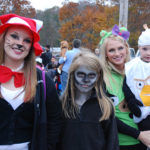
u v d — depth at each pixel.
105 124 1.87
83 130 1.80
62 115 1.90
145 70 2.15
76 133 1.81
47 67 7.74
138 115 2.09
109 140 1.82
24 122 1.66
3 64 1.70
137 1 21.06
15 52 1.62
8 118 1.60
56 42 35.88
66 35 31.14
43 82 1.76
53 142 1.81
